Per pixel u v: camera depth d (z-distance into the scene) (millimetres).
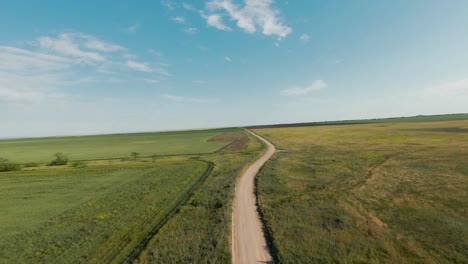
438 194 30375
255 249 20078
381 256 17953
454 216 24016
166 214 28922
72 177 49312
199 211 28703
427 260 17188
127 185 42344
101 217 28531
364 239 20359
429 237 20188
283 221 24516
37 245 22594
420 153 57969
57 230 25578
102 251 21125
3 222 27984
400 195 30656
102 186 42344
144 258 19297
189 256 19188
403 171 42438
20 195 38031
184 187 40000
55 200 35469
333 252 18688
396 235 20844
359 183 36562
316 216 25359
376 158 54656
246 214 27406
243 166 52969
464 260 16953
